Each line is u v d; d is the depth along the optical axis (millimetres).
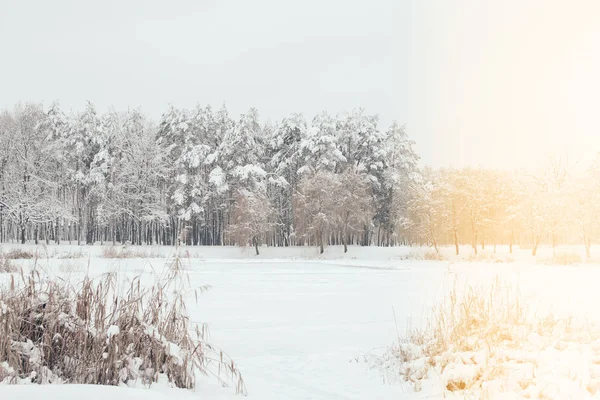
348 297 15820
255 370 7141
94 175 59906
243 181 61375
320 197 58844
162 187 66438
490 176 59125
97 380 5543
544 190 54625
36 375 5496
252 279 22547
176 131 65875
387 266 35188
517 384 6156
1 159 58844
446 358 7039
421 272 28109
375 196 64125
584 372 6250
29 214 56281
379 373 7051
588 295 14445
